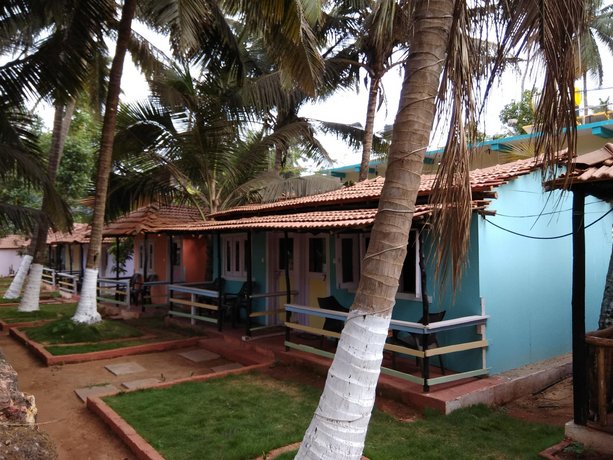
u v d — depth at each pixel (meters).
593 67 15.11
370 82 14.35
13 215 10.48
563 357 7.80
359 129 16.19
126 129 13.03
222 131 13.56
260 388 6.79
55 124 14.59
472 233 6.72
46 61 9.66
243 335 9.70
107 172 10.84
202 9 9.22
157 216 14.91
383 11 3.46
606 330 5.14
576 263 4.86
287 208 10.55
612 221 9.46
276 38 8.87
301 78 9.12
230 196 14.59
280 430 5.23
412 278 7.44
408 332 6.63
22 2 10.01
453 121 2.99
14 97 9.62
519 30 3.12
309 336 9.45
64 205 10.84
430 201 3.10
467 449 4.78
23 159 9.30
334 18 13.92
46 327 10.70
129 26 10.41
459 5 3.00
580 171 4.69
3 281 28.03
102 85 14.12
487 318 6.61
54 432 5.61
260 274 11.07
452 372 6.84
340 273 8.55
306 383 7.04
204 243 15.46
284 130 14.56
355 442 3.00
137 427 5.36
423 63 3.12
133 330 10.72
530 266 7.48
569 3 3.07
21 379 7.80
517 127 14.99
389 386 6.25
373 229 3.19
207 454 4.66
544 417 5.77
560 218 8.14
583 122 13.09
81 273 20.03
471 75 3.03
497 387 6.21
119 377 7.89
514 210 7.23
